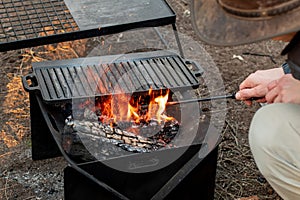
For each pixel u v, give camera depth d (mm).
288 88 1786
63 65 2062
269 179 1893
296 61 1490
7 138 2371
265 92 1904
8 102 2553
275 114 1795
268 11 1287
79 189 1804
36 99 2072
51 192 2150
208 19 1413
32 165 2260
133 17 2166
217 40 1373
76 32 2066
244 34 1333
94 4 2275
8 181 2184
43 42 2045
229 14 1364
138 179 1876
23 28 2164
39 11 2299
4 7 2293
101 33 2109
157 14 2193
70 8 2250
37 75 1995
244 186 2232
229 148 2408
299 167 1771
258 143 1835
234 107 2623
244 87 2025
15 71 2746
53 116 1952
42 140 2209
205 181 1966
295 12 1270
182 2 3314
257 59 2969
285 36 1513
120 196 1754
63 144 1863
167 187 1894
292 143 1759
